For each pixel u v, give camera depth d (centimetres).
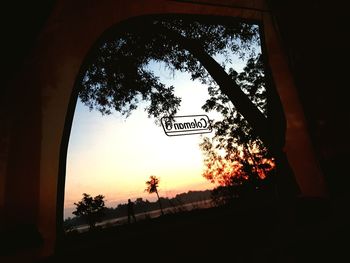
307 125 380
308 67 381
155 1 353
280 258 273
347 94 352
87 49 315
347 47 354
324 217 327
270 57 401
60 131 280
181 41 602
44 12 271
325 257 258
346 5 355
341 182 345
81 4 320
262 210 397
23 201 249
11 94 263
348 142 346
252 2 399
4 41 256
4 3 254
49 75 285
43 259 246
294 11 392
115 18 339
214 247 319
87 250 309
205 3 373
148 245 341
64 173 278
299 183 362
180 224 404
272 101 412
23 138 261
